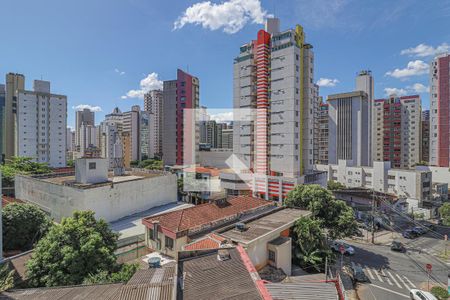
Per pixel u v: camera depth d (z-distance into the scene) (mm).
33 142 81562
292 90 49938
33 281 15586
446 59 67125
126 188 36000
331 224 29891
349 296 22438
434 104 69750
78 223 17609
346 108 85812
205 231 22906
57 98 86375
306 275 20266
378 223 45469
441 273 27406
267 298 10164
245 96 58156
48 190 36625
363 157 83562
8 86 86812
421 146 88688
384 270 27984
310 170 53531
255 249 19109
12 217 24312
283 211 27797
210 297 10438
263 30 53938
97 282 14445
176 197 44906
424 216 49719
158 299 10328
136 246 24312
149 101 158125
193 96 85938
